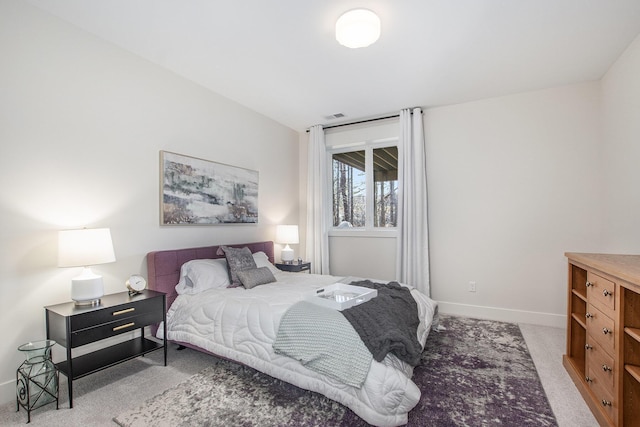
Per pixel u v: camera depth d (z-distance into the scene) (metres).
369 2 1.95
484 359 2.45
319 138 4.47
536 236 3.36
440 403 1.86
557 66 2.80
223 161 3.47
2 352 1.87
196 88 3.15
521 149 3.42
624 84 2.56
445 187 3.77
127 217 2.55
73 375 1.85
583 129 3.16
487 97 3.53
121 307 2.11
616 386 1.53
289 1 1.94
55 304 2.10
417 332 2.19
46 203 2.08
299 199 4.80
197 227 3.17
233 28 2.24
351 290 2.54
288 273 3.55
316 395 1.95
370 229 4.32
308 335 1.85
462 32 2.27
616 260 1.85
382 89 3.29
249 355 2.07
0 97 1.88
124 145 2.54
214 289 2.71
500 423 1.67
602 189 3.06
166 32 2.30
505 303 3.49
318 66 2.79
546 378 2.15
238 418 1.72
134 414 1.76
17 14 1.96
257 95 3.46
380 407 1.54
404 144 3.85
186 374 2.22
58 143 2.14
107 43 2.42
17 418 1.71
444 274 3.78
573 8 2.00
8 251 1.91
